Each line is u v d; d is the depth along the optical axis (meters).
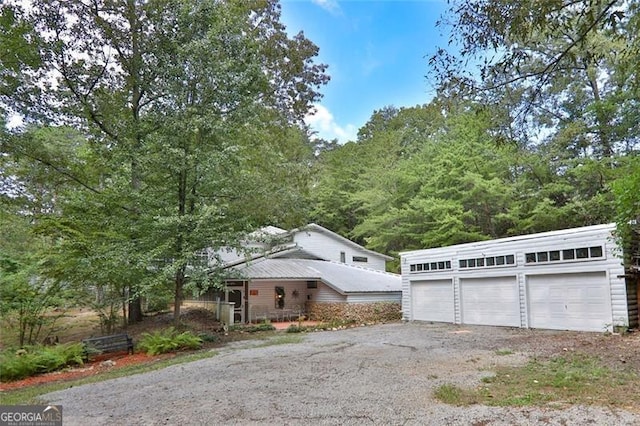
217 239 13.51
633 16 6.12
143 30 15.43
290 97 22.52
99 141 15.51
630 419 4.82
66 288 13.39
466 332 13.94
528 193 21.55
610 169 18.38
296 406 5.68
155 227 13.05
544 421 4.84
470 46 5.81
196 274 13.50
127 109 16.19
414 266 18.88
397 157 31.61
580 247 13.01
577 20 6.21
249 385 7.06
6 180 15.98
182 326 14.44
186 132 13.22
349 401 5.86
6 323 12.40
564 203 21.39
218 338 14.30
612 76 19.84
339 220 33.09
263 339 14.02
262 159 17.31
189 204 14.29
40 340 13.12
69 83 14.94
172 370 8.94
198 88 14.03
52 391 7.49
